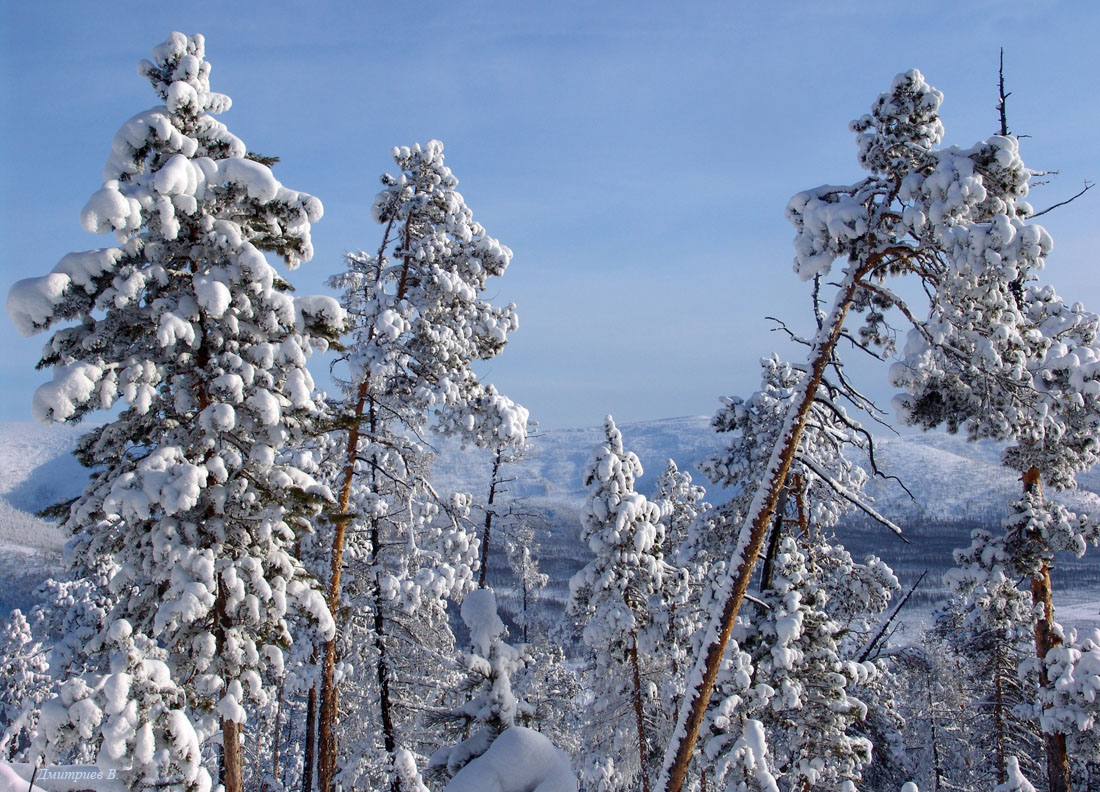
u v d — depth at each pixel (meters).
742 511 18.17
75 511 10.24
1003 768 21.41
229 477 10.93
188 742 8.58
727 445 18.70
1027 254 8.64
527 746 10.30
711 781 15.47
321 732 15.41
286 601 11.20
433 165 16.61
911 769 26.67
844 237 9.90
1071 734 16.56
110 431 10.57
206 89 11.48
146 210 10.13
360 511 17.88
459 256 16.53
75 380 9.41
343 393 16.91
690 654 17.80
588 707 20.66
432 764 11.93
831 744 14.27
